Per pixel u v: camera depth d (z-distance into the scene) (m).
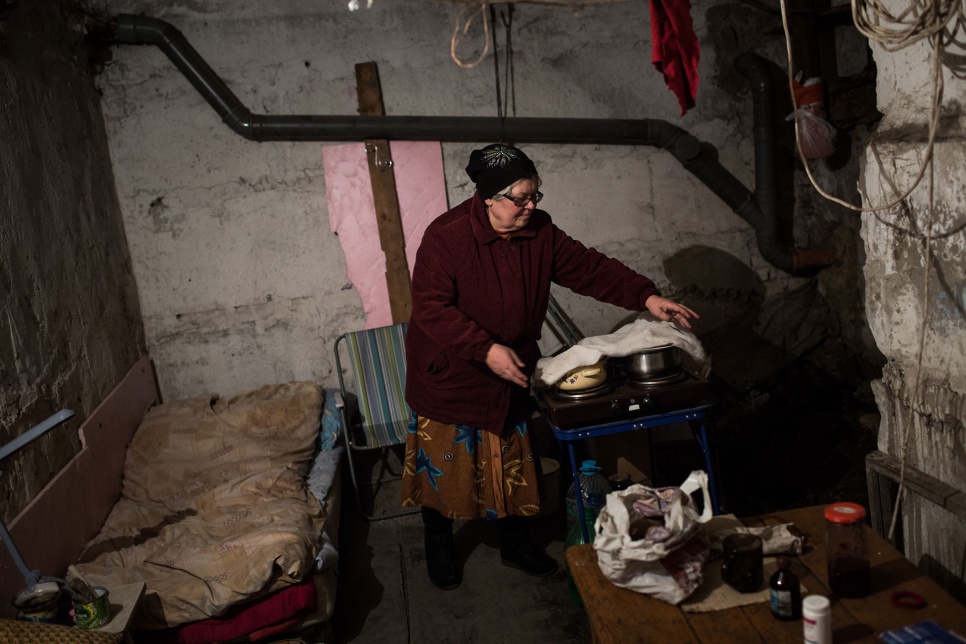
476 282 2.81
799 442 4.17
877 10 1.91
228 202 4.08
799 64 4.25
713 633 1.64
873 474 2.44
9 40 3.06
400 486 4.14
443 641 2.92
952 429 2.15
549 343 4.18
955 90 1.99
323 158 4.08
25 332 2.85
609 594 1.81
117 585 2.63
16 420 2.68
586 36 4.19
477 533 3.62
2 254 2.76
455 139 4.11
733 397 4.61
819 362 4.71
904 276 2.24
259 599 2.67
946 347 2.14
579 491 2.79
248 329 4.18
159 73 3.96
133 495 3.42
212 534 2.98
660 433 3.59
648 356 2.79
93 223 3.66
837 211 4.54
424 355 2.96
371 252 4.16
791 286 4.62
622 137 4.18
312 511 3.17
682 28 2.79
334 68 4.06
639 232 4.39
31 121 3.15
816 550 1.89
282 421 3.75
